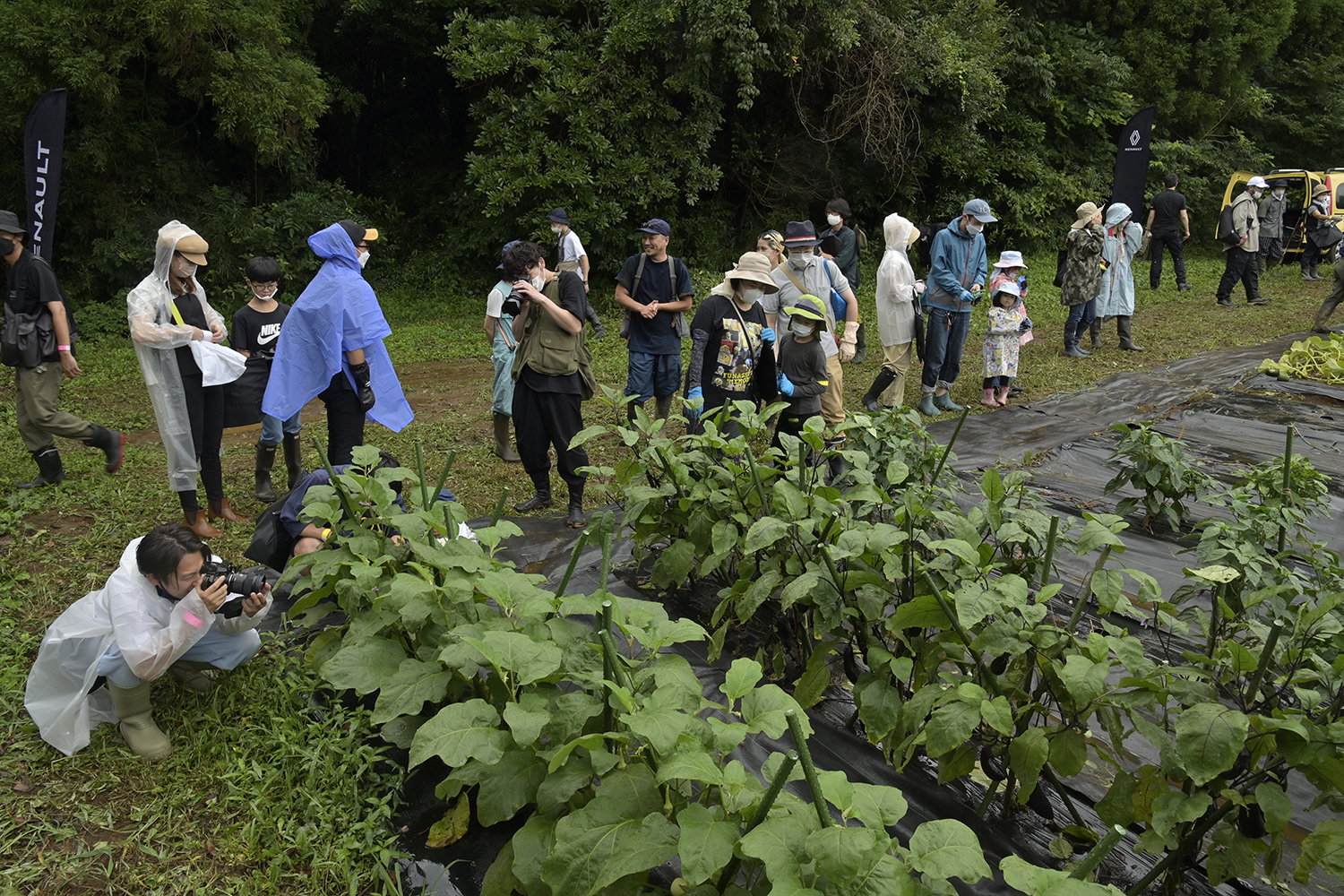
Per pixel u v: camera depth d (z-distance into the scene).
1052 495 6.08
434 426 8.24
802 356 5.78
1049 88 19.62
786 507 3.36
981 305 14.87
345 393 5.19
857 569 3.31
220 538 5.44
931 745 2.55
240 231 14.22
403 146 19.88
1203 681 2.54
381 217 17.30
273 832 2.87
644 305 6.58
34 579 4.64
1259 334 11.57
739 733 2.20
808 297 5.47
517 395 5.53
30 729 3.36
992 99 17.66
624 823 2.17
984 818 3.00
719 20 13.72
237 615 3.37
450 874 2.73
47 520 5.59
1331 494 5.90
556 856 2.12
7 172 13.05
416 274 16.27
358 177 19.44
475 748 2.45
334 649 3.58
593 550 5.07
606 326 13.59
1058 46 20.81
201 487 6.40
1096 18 22.48
